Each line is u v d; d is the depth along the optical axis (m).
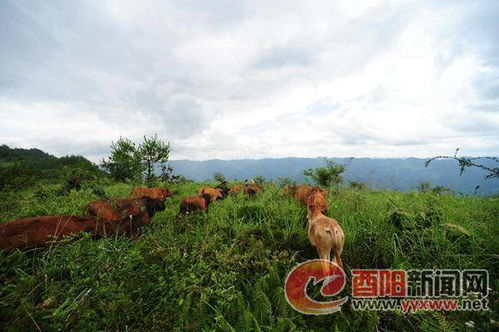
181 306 2.94
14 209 6.31
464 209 6.05
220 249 4.22
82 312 2.53
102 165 17.41
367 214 5.62
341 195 7.79
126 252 3.88
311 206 4.82
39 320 2.50
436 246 4.21
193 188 12.85
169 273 3.50
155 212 6.80
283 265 4.18
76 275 3.23
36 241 3.90
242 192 9.71
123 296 2.76
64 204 7.18
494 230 4.51
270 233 5.00
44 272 3.18
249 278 3.88
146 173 15.13
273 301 3.35
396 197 8.12
